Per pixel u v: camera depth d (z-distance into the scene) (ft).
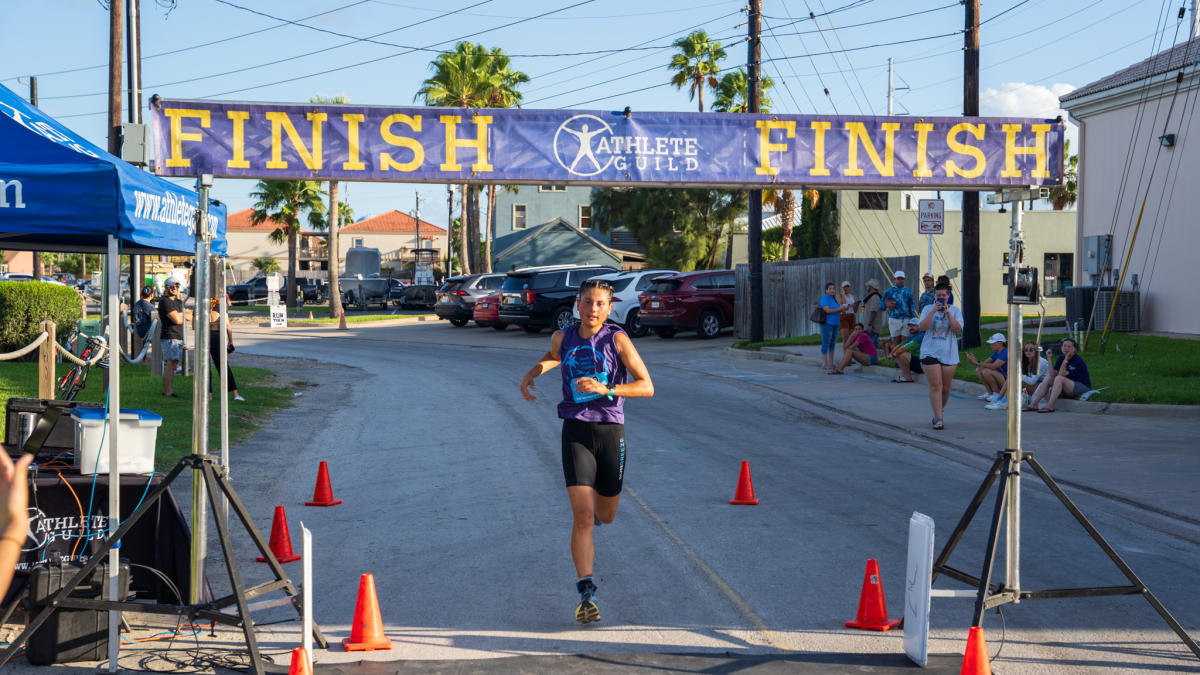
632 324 96.32
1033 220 118.01
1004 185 25.40
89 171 15.48
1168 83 69.67
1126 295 73.05
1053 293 117.70
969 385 52.24
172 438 36.45
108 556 16.48
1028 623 18.17
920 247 119.14
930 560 15.88
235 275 295.48
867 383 57.06
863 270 79.51
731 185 24.66
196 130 20.86
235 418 42.80
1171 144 69.77
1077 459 33.86
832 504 27.86
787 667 15.83
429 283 164.04
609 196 164.86
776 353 72.69
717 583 20.40
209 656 16.60
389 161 22.21
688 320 90.63
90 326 56.54
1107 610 18.93
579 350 18.57
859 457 35.50
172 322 47.21
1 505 6.40
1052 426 40.91
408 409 48.42
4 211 15.15
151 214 17.01
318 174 21.70
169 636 17.60
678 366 70.18
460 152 22.67
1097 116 78.69
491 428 42.14
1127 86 73.05
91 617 16.30
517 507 27.43
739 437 39.88
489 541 23.82
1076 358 45.44
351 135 21.86
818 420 44.62
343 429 42.16
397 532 24.73
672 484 30.55
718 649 16.66
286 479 31.40
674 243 160.15
